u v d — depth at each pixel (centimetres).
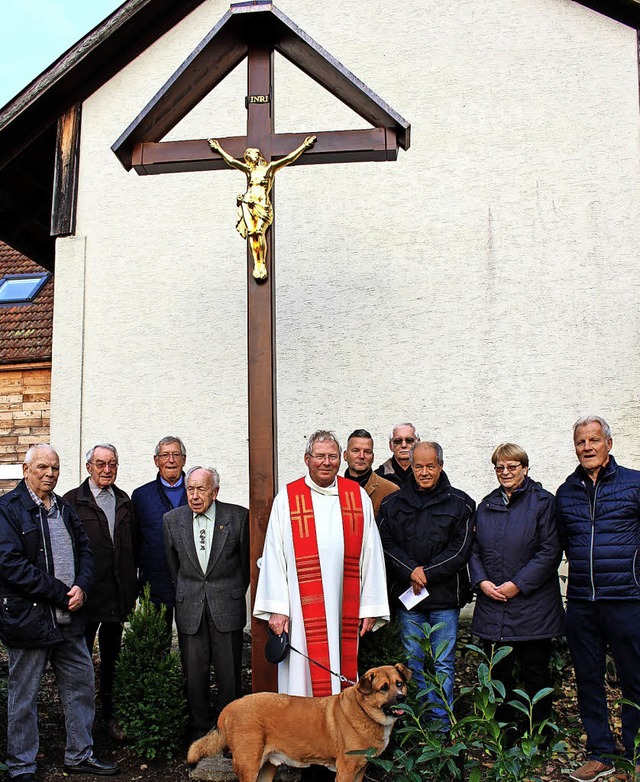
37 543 466
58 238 848
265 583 477
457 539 493
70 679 480
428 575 484
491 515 495
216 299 810
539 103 769
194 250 821
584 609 476
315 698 431
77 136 855
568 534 480
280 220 805
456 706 525
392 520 505
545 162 762
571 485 485
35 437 998
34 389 1008
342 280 786
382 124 530
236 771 419
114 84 857
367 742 409
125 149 543
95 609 533
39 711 570
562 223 752
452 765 392
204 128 838
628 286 734
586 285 742
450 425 753
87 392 823
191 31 848
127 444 809
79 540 495
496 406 746
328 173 800
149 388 812
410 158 787
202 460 794
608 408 727
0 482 1000
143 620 511
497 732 388
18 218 960
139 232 834
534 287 751
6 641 456
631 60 755
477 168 773
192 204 827
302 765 425
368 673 412
